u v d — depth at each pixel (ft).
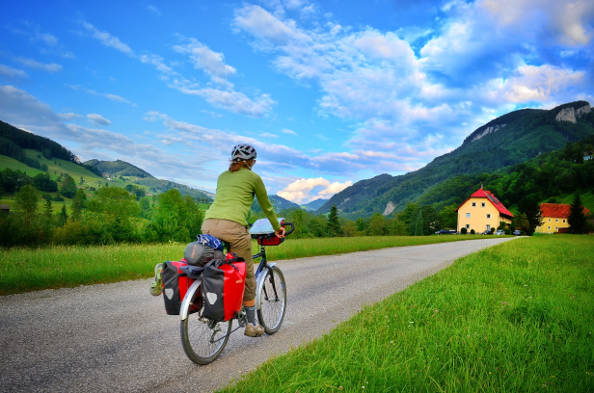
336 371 7.91
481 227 302.25
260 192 10.88
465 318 13.05
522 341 10.21
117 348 10.55
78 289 18.49
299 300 18.48
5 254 27.30
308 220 324.19
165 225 155.12
